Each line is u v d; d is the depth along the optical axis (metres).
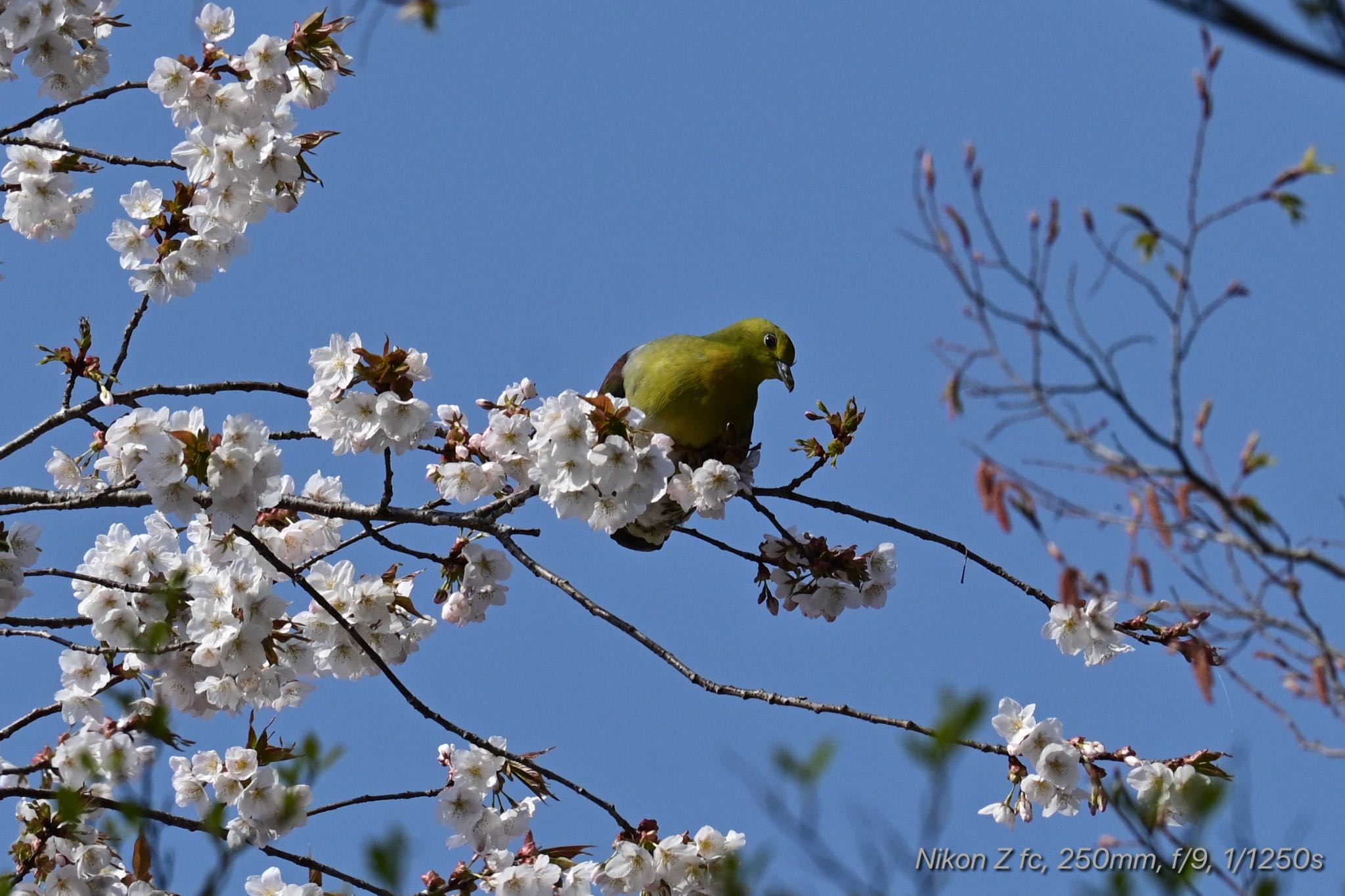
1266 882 6.13
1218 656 9.89
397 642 11.10
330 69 11.38
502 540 10.29
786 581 11.65
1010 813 10.14
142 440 9.33
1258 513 6.14
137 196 11.18
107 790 9.38
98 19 11.46
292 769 8.68
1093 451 6.29
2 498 9.88
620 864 9.89
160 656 9.98
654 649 9.88
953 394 6.48
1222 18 3.80
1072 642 10.37
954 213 6.46
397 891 6.27
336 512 10.26
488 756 10.62
